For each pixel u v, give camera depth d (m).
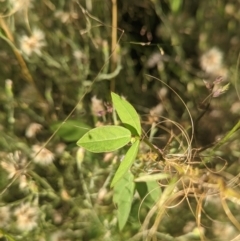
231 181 0.33
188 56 0.42
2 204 0.36
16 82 0.40
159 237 0.35
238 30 0.40
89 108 0.40
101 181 0.38
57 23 0.40
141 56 0.42
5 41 0.40
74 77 0.40
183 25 0.41
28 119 0.39
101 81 0.40
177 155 0.33
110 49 0.41
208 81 0.39
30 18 0.40
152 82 0.42
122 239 0.35
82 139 0.26
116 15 0.38
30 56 0.39
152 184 0.33
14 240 0.33
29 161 0.36
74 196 0.38
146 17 0.42
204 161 0.34
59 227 0.36
